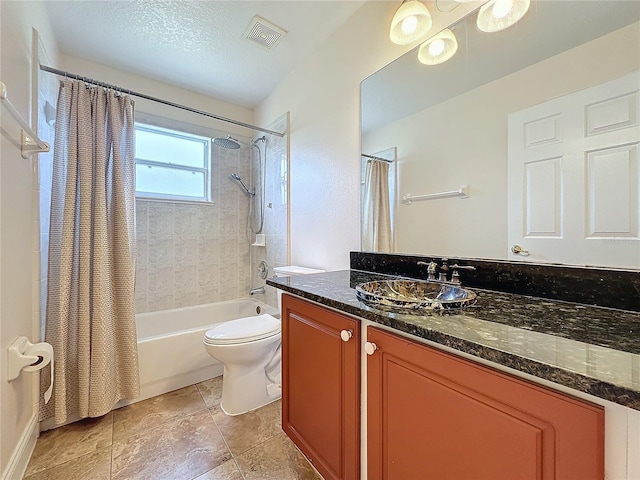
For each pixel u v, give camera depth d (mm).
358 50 1641
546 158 975
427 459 695
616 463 443
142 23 1695
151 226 2391
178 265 2520
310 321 1123
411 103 1404
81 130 1579
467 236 1199
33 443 1327
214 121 2670
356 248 1685
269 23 1714
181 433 1460
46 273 1558
